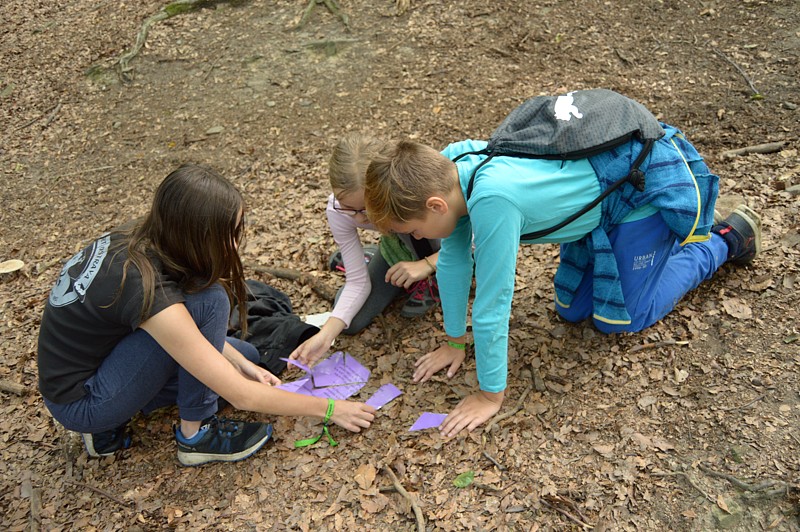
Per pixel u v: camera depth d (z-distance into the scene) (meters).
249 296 3.18
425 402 2.83
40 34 6.36
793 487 2.26
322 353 2.97
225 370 2.29
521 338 3.04
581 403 2.71
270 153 4.67
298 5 6.24
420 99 4.99
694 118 4.35
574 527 2.29
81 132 5.14
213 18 6.25
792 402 2.53
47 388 2.36
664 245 2.67
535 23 5.60
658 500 2.33
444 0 6.00
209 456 2.64
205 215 2.13
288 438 2.74
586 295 2.92
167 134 5.00
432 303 3.26
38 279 3.80
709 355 2.78
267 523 2.44
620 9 5.59
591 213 2.48
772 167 3.77
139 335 2.32
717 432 2.49
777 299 2.96
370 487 2.52
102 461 2.72
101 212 4.32
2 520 2.52
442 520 2.37
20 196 4.54
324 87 5.29
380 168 2.25
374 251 3.55
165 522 2.47
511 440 2.61
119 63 5.76
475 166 2.36
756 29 5.07
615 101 2.45
